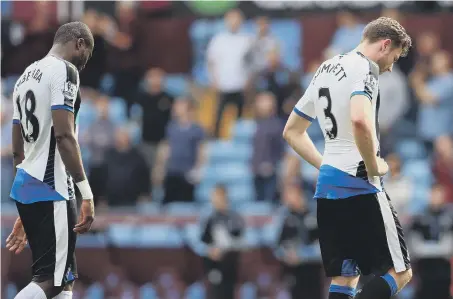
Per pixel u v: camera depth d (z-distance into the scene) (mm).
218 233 44250
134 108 55188
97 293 48031
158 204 50406
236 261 44406
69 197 19688
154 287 47969
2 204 49000
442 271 43125
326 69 19594
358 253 19469
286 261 43094
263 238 47281
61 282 19469
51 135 19406
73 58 19922
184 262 48031
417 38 55781
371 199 19031
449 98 52938
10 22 56531
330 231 19688
